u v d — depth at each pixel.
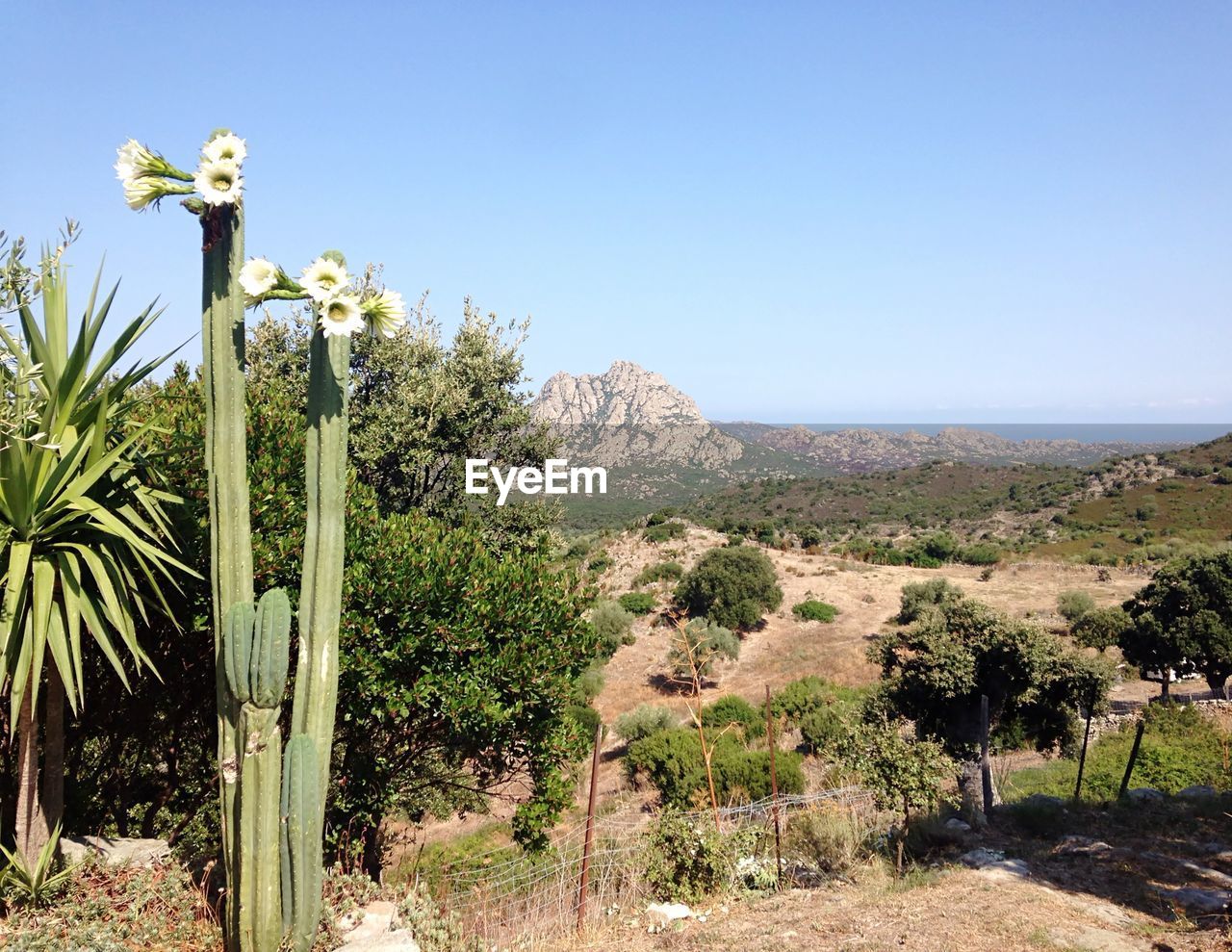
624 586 43.94
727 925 6.95
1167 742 15.78
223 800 4.61
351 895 6.12
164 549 6.17
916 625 14.20
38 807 5.33
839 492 104.62
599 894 7.88
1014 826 9.59
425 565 7.78
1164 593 23.66
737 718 22.14
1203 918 6.36
